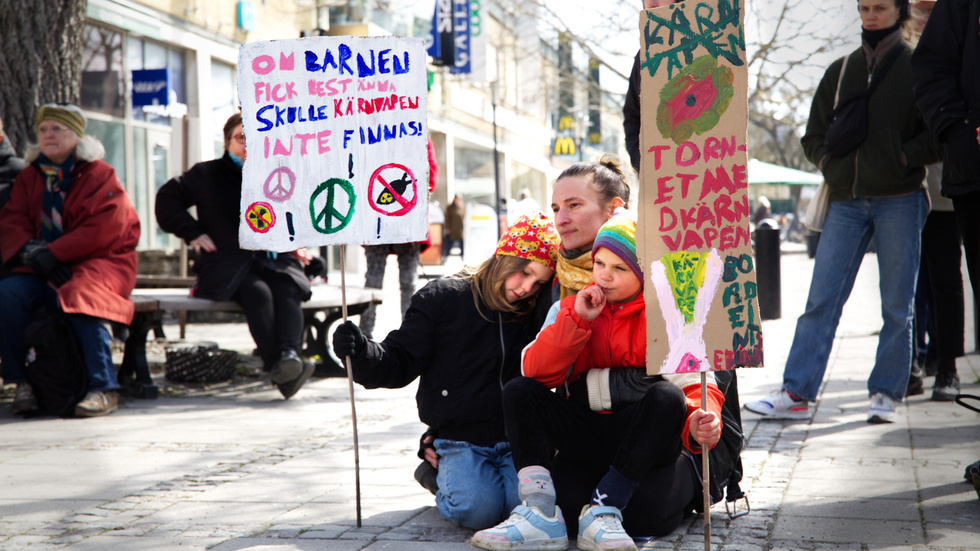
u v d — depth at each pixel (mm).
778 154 28359
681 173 2770
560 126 32531
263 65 3240
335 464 4254
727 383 3119
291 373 6016
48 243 5805
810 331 5074
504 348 3273
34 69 7090
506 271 3211
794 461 4062
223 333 10508
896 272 4875
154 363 7891
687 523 3188
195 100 17656
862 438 4488
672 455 2967
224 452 4527
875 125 4875
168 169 17453
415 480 3912
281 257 6242
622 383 2990
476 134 30656
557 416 2979
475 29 22156
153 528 3223
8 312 5715
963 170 3459
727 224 2732
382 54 3217
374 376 3225
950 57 3566
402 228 3207
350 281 16438
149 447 4664
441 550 2922
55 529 3232
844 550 2850
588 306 2918
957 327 5391
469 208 20109
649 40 2797
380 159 3217
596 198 3104
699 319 2756
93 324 5684
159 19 16453
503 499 3193
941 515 3203
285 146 3242
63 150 5871
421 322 3303
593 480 3074
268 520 3318
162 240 17297
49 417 5602
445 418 3270
